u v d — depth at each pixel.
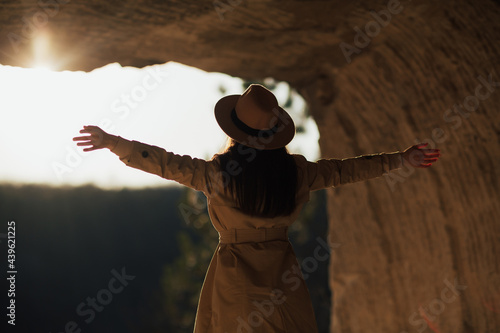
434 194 5.31
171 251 41.69
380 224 6.18
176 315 15.27
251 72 6.22
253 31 5.02
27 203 38.91
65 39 4.76
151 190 46.84
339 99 6.38
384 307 6.18
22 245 37.22
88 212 41.75
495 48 4.33
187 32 4.96
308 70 6.23
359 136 6.29
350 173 3.10
